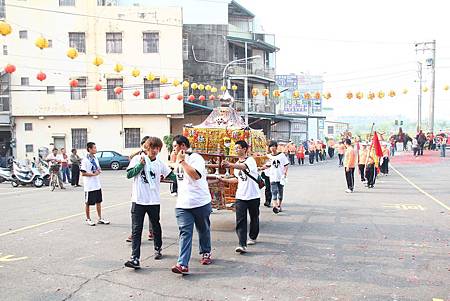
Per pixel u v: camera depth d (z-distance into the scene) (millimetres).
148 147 7402
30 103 35219
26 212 12758
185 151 6938
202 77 40906
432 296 5844
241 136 9992
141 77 35875
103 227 10344
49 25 35188
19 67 35031
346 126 80688
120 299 5723
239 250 7949
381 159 23781
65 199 16031
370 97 21281
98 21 35469
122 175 28719
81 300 5688
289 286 6215
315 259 7574
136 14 35688
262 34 45250
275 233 9656
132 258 6969
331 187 18828
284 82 50156
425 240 8938
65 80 35406
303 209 12930
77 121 35938
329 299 5738
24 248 8297
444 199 15000
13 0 34750
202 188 6957
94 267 7074
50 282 6355
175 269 6641
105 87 35750
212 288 6125
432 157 35781
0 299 5699
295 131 55281
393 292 5984
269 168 12266
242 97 44750
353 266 7168
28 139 35469
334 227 10289
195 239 9070
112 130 36156
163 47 35938
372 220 11164
